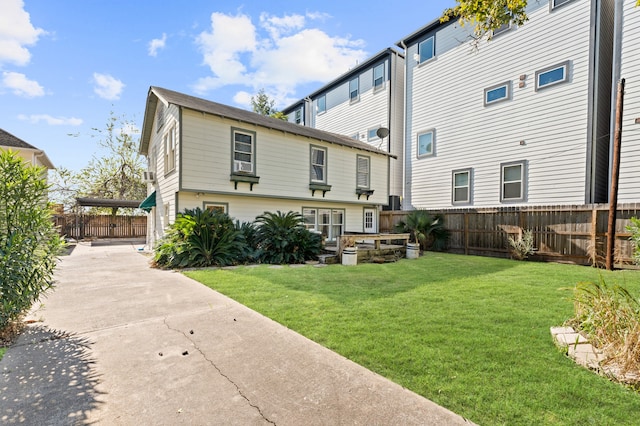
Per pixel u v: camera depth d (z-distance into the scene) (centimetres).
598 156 984
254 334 330
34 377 244
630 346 241
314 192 1250
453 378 238
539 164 1066
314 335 326
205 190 955
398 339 312
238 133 1036
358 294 496
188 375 248
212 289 533
